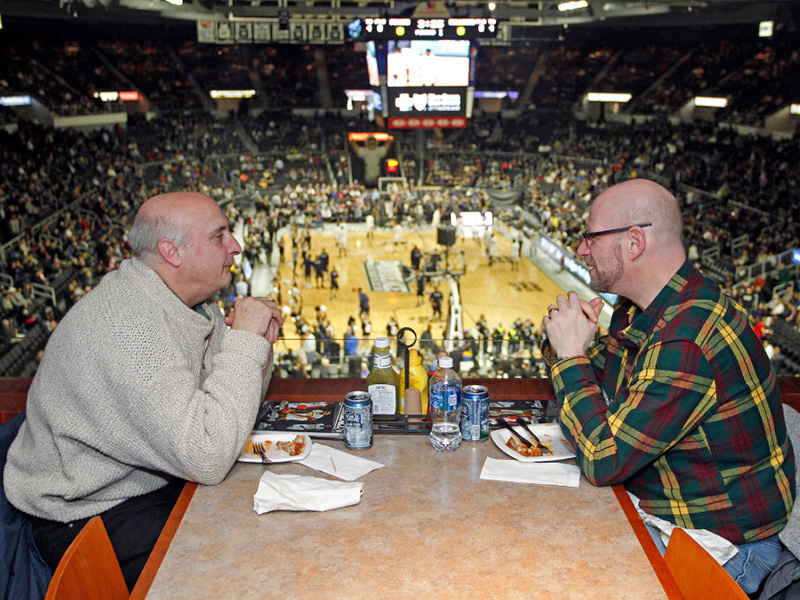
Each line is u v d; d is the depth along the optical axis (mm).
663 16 26359
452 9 25359
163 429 1368
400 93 22188
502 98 32594
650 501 1512
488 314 16859
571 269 19375
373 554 1122
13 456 1579
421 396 1695
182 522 1234
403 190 28875
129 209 23328
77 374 1449
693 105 28688
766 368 1458
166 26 30469
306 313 16766
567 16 26859
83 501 1565
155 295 1519
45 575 1546
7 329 13766
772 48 27219
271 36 26719
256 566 1091
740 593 928
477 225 25078
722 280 18531
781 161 23062
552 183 28641
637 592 1021
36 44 27906
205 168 29109
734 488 1438
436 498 1312
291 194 27047
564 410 1438
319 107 33062
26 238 18109
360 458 1481
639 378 1395
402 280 19500
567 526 1213
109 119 28328
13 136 23312
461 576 1059
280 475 1382
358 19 15508
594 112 31688
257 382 1484
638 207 1442
